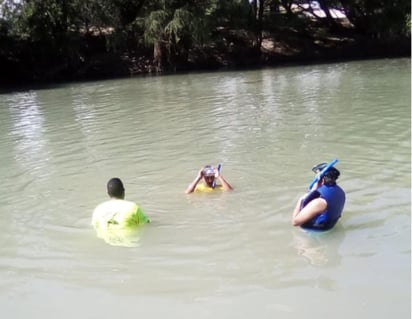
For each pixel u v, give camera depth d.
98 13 24.06
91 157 7.71
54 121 11.24
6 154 8.18
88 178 6.59
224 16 25.44
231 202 5.35
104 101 14.39
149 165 7.07
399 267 3.81
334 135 8.36
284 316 3.29
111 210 4.72
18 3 22.67
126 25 24.62
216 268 3.96
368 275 3.73
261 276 3.79
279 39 28.53
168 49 24.59
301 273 3.81
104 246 4.43
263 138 8.40
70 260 4.21
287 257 4.07
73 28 24.00
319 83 16.20
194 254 4.20
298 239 4.38
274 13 28.00
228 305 3.45
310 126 9.21
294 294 3.54
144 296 3.62
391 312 3.28
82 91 17.41
